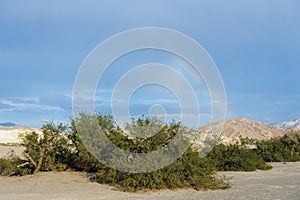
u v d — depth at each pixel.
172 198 13.20
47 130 19.84
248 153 27.11
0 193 14.27
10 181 17.33
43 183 16.61
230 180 19.09
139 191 14.82
